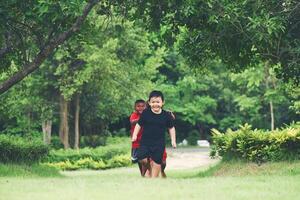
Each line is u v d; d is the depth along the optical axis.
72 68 33.31
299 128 16.66
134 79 35.09
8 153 17.84
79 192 7.57
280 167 15.10
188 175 18.52
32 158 18.81
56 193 7.45
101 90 35.69
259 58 17.98
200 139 59.69
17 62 18.67
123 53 34.47
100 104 39.81
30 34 17.83
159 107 11.82
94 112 40.56
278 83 31.58
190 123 61.09
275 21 15.03
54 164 29.83
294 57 16.09
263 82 37.56
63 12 14.71
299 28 16.50
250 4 15.60
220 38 16.58
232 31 16.08
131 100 38.03
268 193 7.60
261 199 7.05
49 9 14.15
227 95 55.12
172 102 57.34
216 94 57.62
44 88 34.66
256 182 9.20
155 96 11.82
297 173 13.95
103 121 45.03
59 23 15.95
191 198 7.08
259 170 15.34
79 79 32.25
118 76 34.03
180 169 26.33
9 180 9.73
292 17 16.31
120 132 56.97
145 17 17.14
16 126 45.69
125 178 10.58
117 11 17.70
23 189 7.88
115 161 31.50
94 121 44.78
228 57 17.58
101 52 30.95
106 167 30.94
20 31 17.64
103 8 17.73
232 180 9.74
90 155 31.59
